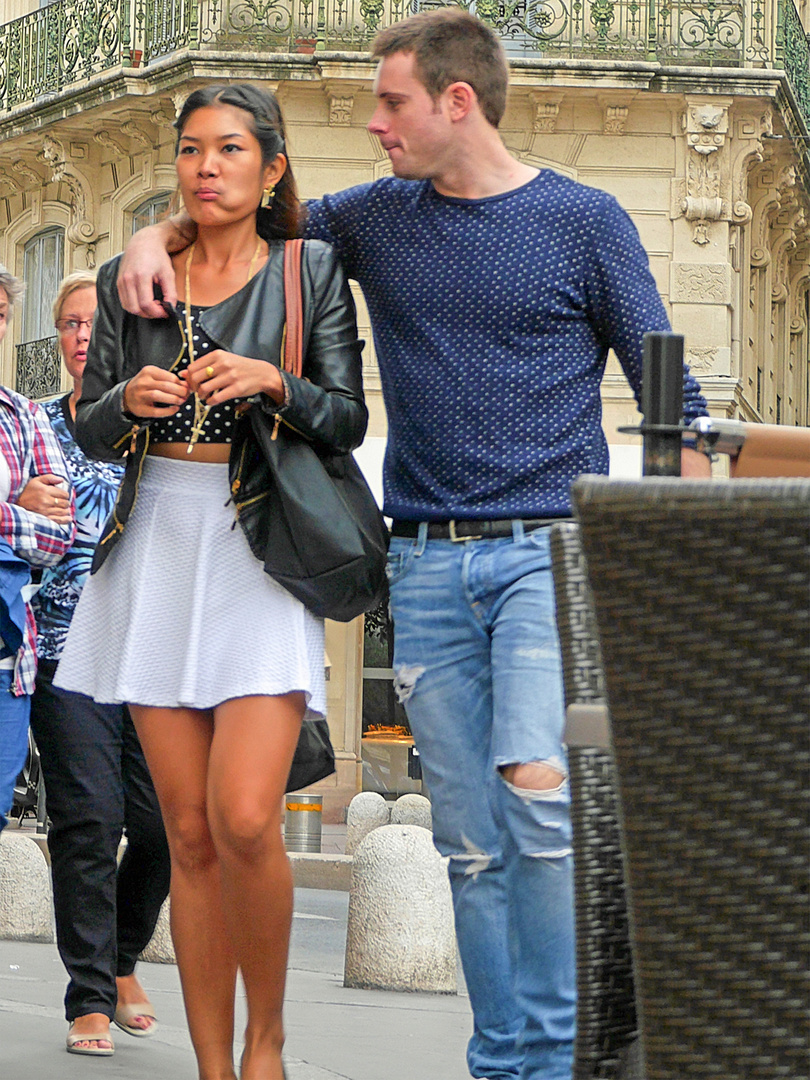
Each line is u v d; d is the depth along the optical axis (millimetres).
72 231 34031
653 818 2547
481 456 5266
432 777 5465
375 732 33250
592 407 5332
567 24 30531
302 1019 8398
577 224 5258
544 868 4957
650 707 2533
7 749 6590
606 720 2834
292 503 5098
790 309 39188
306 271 5379
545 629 5121
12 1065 6387
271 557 5105
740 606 2467
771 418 36000
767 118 30312
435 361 5348
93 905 6844
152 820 7309
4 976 9523
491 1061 5461
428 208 5410
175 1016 8070
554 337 5289
